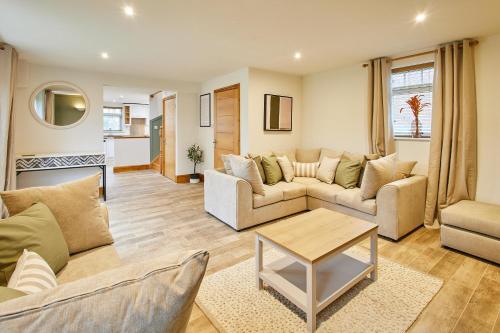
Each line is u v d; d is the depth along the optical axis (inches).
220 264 93.3
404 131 148.8
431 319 66.0
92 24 107.7
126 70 185.5
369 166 116.6
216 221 136.6
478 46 119.6
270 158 153.4
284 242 70.4
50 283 35.4
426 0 87.7
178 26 109.7
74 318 18.2
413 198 119.3
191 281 21.7
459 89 122.7
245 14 98.9
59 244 54.9
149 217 142.7
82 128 183.6
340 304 71.4
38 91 168.4
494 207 109.1
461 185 122.9
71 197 64.8
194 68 180.4
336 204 133.1
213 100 218.1
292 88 199.3
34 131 168.4
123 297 19.8
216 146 217.3
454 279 83.7
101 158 177.2
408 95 146.3
